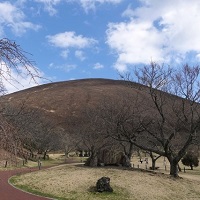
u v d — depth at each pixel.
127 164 37.78
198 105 35.38
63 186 26.69
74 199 23.83
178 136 38.19
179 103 37.03
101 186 25.44
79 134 49.16
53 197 24.23
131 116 36.31
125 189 25.89
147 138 36.84
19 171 36.66
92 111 43.53
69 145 69.25
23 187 27.25
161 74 39.47
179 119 35.66
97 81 162.75
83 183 27.12
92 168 33.22
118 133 35.62
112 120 36.09
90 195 24.56
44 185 27.31
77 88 128.50
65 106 95.25
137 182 27.77
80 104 95.94
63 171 31.78
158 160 68.50
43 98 103.50
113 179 28.06
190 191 28.28
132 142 35.97
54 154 80.75
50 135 60.91
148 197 24.94
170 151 34.44
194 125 33.94
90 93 107.31
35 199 23.05
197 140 33.78
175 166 33.84
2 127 3.49
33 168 41.50
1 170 36.31
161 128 34.97
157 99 37.25
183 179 32.59
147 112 37.84
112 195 24.59
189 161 54.84
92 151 37.19
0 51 3.64
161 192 26.42
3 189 26.03
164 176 31.92
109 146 37.53
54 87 133.75
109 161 37.38
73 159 68.12
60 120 82.88
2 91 3.69
